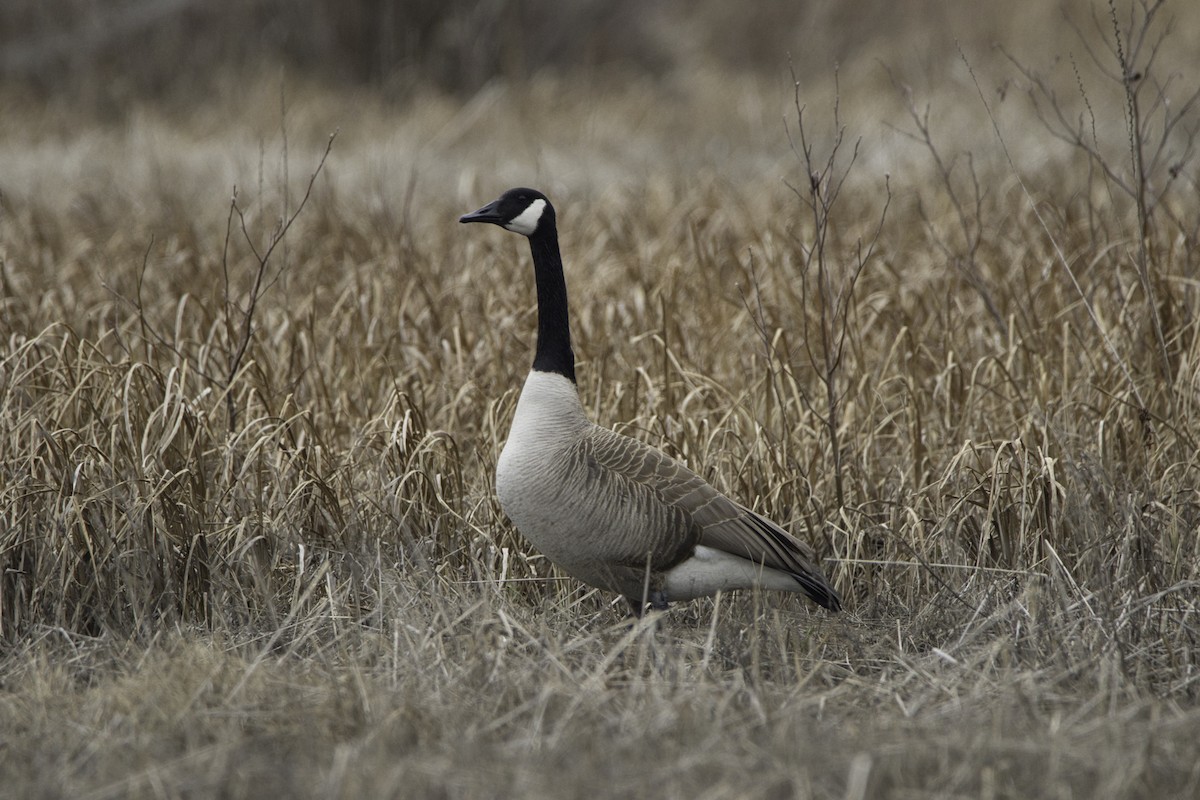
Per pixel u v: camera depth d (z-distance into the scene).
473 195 33.44
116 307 21.50
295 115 47.28
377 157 40.16
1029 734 11.21
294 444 17.17
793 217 28.00
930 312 22.78
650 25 65.06
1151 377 18.94
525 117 49.91
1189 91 49.75
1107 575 14.62
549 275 14.32
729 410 17.98
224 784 10.41
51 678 12.84
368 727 11.47
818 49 67.12
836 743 11.07
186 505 15.88
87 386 17.84
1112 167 35.03
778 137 46.47
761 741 11.21
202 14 56.34
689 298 23.48
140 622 14.47
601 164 42.81
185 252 25.72
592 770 10.44
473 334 22.20
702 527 13.65
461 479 17.16
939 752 10.83
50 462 16.34
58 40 54.44
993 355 20.19
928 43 60.91
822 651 14.14
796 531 16.66
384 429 17.62
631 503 13.45
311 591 14.90
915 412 17.89
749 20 69.38
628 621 13.80
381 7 58.28
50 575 14.91
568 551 13.83
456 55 58.41
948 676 12.86
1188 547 15.70
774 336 20.31
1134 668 13.27
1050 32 62.69
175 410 16.45
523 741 11.00
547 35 61.03
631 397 19.55
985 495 16.72
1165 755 10.95
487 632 13.98
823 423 17.73
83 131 47.47
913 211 29.55
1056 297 21.92
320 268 25.38
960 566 15.63
